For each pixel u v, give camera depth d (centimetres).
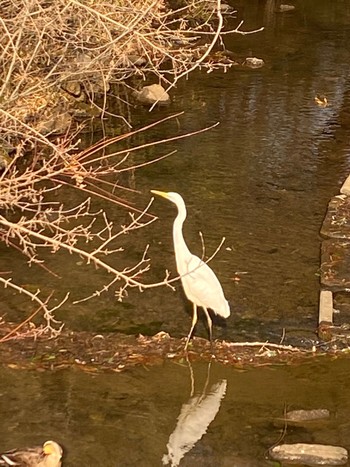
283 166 1276
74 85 1470
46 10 755
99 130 1430
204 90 1688
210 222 1066
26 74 764
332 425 667
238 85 1730
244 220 1075
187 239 1012
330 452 622
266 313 839
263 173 1246
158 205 1120
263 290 887
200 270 757
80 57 1067
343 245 991
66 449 627
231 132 1437
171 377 726
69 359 743
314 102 1619
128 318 821
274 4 2725
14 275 901
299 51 2055
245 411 683
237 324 816
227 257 964
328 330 796
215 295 754
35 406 678
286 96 1659
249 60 1889
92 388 705
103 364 738
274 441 645
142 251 976
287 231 1041
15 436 639
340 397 705
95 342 772
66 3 827
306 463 619
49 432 647
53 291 869
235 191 1176
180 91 1678
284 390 712
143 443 641
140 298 862
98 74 1109
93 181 1201
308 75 1823
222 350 768
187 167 1267
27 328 791
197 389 709
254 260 958
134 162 1290
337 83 1766
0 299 848
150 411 680
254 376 731
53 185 1176
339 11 2622
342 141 1399
